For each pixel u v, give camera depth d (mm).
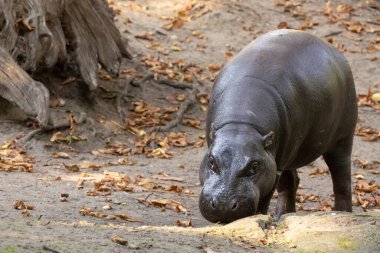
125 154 20016
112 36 22734
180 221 13609
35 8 20844
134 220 13727
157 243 10289
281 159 13375
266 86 13023
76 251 9461
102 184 16156
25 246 9398
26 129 20078
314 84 13641
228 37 28688
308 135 13914
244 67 13336
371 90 26000
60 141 19938
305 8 31188
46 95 20016
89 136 20516
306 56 13797
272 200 17297
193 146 21156
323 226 11383
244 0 31312
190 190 17125
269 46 13742
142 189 16516
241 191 11711
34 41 20688
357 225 11352
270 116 12742
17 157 18125
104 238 10344
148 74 24531
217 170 11922
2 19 20219
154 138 21141
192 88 24375
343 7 31078
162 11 29969
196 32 28578
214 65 26516
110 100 22750
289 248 10656
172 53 27016
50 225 11008
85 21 22156
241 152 11922
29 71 20922
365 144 22219
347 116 14992
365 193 18609
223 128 12391
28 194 14828
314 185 18891
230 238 10938
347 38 29250
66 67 22656
